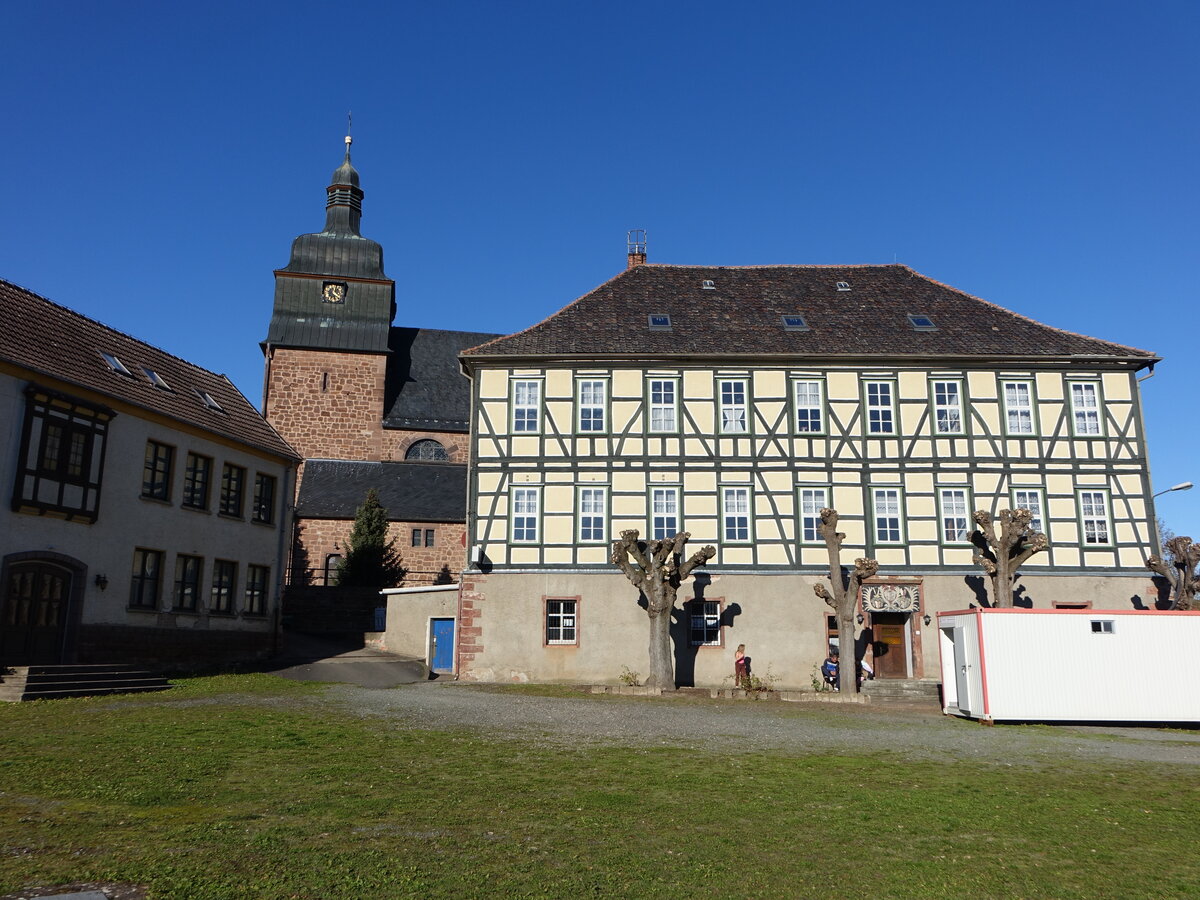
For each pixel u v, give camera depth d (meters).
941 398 27.83
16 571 20.20
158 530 24.20
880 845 8.95
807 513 27.09
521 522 26.98
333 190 52.22
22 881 7.15
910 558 26.86
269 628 28.53
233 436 27.16
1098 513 27.30
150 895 6.94
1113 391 28.02
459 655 26.12
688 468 27.30
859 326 29.64
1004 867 8.40
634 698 22.52
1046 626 20.47
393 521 42.47
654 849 8.55
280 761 12.12
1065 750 15.70
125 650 22.89
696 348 28.16
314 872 7.55
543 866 7.92
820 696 23.12
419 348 54.00
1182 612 20.69
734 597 26.52
